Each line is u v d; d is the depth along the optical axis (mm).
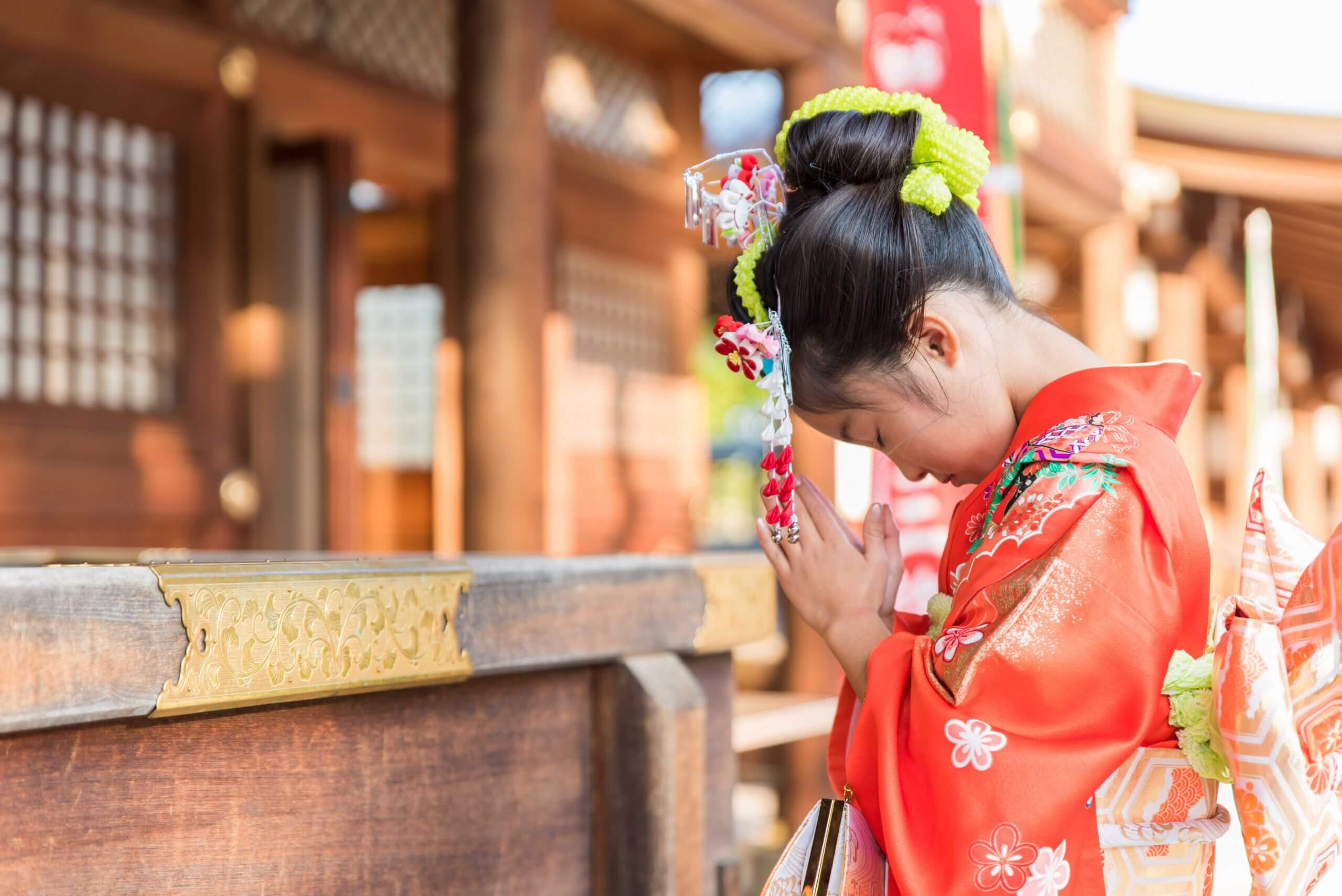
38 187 3838
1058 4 6262
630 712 1334
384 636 1031
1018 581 968
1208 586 1040
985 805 920
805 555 1188
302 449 4484
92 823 864
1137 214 7562
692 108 6812
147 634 843
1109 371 1068
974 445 1109
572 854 1329
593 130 6305
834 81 4773
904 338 1066
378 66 5066
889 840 955
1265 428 7809
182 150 4270
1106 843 995
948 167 1088
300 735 1028
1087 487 988
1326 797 950
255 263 4480
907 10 2719
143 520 4070
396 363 6422
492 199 3662
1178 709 993
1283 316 11078
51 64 3818
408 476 6191
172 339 4254
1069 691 938
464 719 1196
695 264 6973
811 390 1125
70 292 3943
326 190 4469
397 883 1116
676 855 1311
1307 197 7781
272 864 1000
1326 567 980
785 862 1057
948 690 973
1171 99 7133
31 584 773
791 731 4129
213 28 4305
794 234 1097
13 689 761
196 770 941
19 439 3717
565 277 6059
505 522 3639
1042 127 5988
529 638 1200
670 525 6742
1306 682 970
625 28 6234
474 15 3691
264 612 926
